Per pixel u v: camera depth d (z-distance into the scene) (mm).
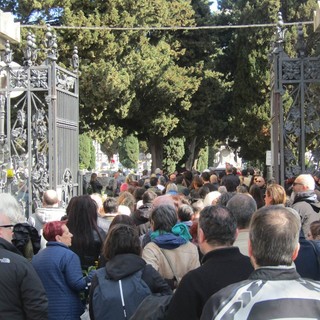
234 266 4113
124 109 29406
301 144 13297
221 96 33656
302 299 2746
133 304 5016
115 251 5258
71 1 28094
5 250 4645
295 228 2979
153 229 6246
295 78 13453
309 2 32812
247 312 2732
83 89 27750
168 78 30609
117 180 23891
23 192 13305
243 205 5230
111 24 28266
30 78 13391
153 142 34969
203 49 34219
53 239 6000
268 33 32875
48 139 13328
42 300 4590
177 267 5992
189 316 3926
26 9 28000
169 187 12203
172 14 32938
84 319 7527
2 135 13242
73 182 14523
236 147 37438
